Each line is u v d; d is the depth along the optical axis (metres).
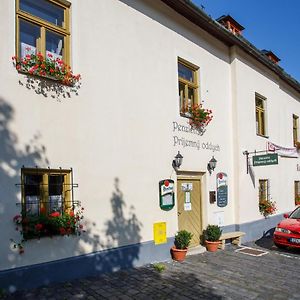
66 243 6.17
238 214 11.28
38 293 5.40
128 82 7.73
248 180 11.94
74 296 5.40
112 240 7.04
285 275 7.32
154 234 8.09
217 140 10.78
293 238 9.90
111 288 5.90
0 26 5.54
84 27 6.85
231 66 11.75
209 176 10.28
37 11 6.25
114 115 7.32
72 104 6.51
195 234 9.77
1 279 5.24
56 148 6.18
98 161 6.90
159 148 8.43
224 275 7.12
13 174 5.55
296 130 17.62
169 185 8.59
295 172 16.58
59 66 6.25
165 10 9.02
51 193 6.16
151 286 6.14
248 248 10.30
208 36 10.70
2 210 5.37
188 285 6.32
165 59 8.88
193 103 10.20
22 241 5.52
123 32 7.72
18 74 5.72
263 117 13.95
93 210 6.71
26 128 5.77
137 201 7.70
